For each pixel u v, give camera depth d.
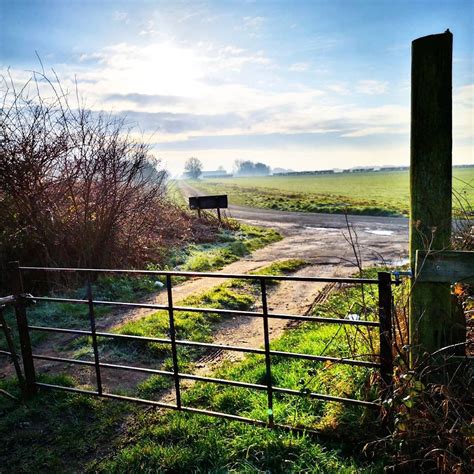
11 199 8.91
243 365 5.21
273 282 9.74
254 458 3.34
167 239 13.76
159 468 3.32
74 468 3.47
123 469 3.37
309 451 3.31
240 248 14.15
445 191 3.21
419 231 3.27
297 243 15.62
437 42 3.07
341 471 3.06
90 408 4.37
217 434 3.66
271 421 3.72
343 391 3.87
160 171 11.81
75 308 7.89
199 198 18.95
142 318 7.23
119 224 10.30
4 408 4.42
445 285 3.26
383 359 3.35
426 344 3.30
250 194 51.91
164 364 5.45
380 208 25.80
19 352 6.07
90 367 5.48
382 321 3.29
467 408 3.07
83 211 9.72
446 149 3.18
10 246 8.84
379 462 3.11
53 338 6.59
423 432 2.99
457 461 2.81
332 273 10.41
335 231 18.45
